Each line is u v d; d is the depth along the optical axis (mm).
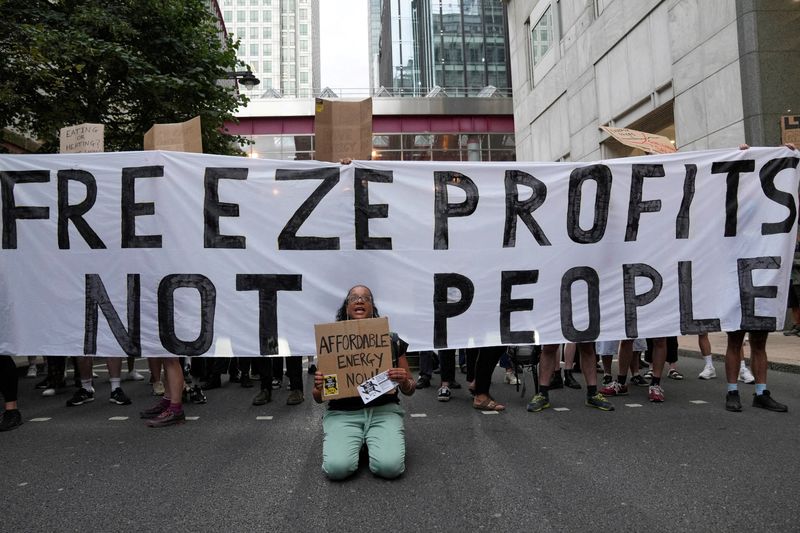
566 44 20312
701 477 3387
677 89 13938
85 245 4973
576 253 5211
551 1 21531
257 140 31141
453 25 51750
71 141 5594
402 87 58344
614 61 17016
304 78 127312
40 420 5172
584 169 5266
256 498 3166
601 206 5258
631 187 5285
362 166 5109
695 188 5305
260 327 4938
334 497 3172
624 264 5234
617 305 5199
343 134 5207
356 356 3578
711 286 5242
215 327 4914
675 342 7035
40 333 4922
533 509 2963
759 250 5242
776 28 11570
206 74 12297
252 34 121188
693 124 13383
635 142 5875
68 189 5020
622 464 3672
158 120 11953
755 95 11477
